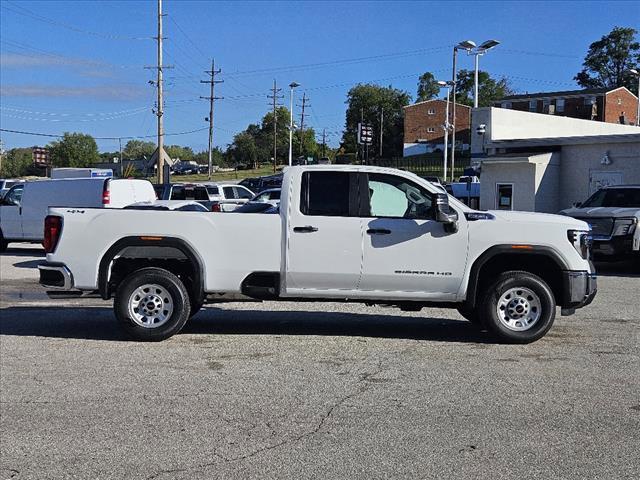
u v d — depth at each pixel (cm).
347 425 549
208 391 638
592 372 706
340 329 927
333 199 823
